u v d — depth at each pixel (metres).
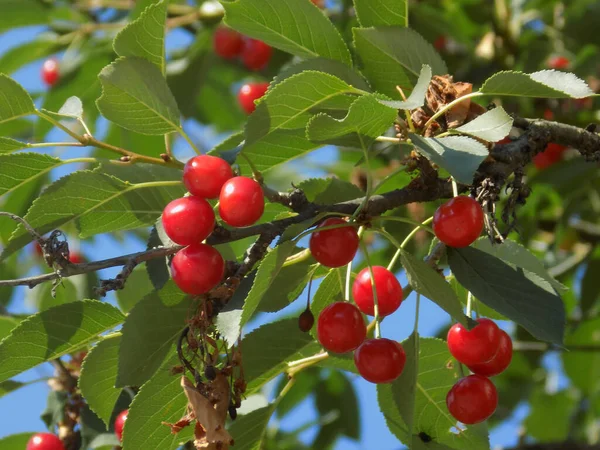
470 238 0.67
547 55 1.07
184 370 0.67
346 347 0.69
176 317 0.69
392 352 0.68
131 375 0.69
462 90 0.71
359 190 0.73
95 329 0.73
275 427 1.04
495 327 0.69
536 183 0.98
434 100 0.71
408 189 0.70
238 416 0.78
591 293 1.04
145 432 0.71
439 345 0.75
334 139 0.68
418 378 0.75
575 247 1.07
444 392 0.75
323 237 0.67
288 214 0.73
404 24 0.75
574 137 0.74
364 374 0.69
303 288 0.73
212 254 0.66
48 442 0.82
